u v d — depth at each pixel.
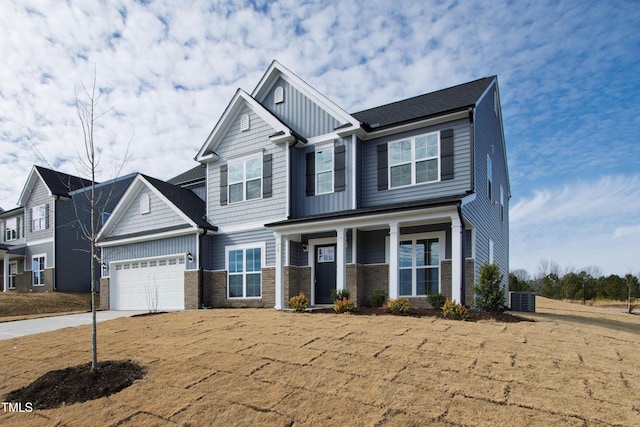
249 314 11.93
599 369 5.99
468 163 12.38
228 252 16.19
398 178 13.57
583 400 4.99
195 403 5.56
